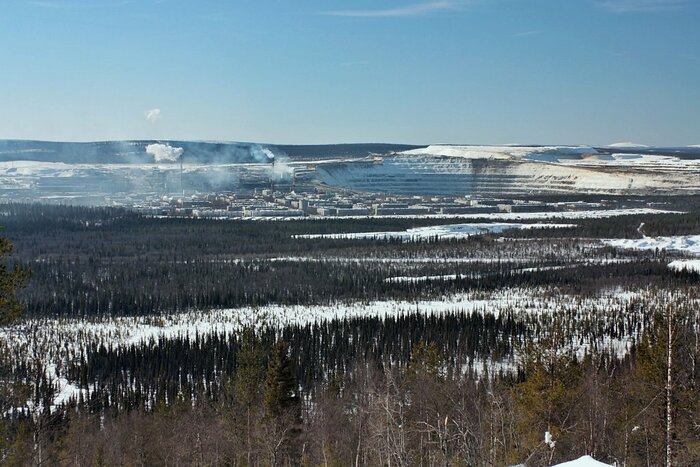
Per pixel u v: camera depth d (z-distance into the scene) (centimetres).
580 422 11375
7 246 7594
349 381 17125
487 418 11238
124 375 19862
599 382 12719
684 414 10512
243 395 13525
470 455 9850
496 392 12125
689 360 11031
